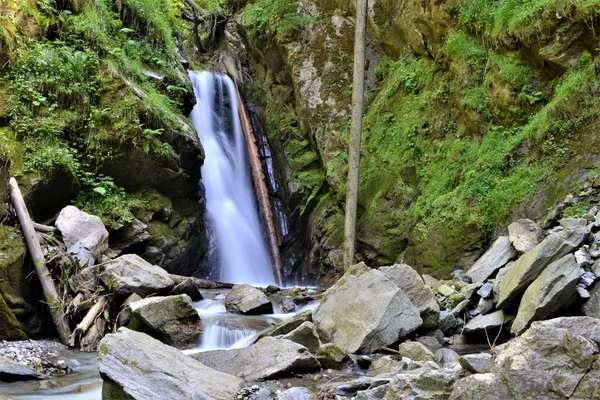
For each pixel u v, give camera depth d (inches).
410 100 461.1
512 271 252.1
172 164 420.2
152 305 265.6
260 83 625.6
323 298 279.6
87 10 434.0
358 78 436.5
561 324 134.5
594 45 322.7
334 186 480.1
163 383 183.0
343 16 548.7
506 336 248.4
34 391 200.8
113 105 396.5
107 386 185.0
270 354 221.1
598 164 300.8
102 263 306.7
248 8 620.7
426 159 421.7
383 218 426.0
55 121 366.3
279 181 556.7
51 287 281.9
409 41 483.8
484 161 361.7
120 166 395.2
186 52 666.2
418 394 147.6
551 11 335.3
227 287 412.8
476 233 343.6
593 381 118.3
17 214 295.9
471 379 132.1
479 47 402.3
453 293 287.6
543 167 326.6
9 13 368.2
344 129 510.9
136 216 394.6
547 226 297.6
